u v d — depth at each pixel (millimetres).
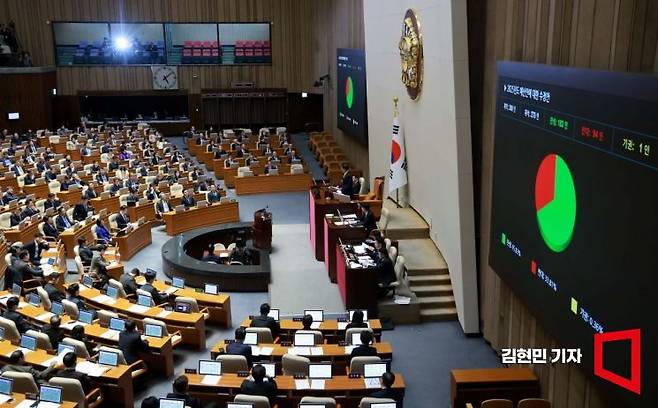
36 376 10312
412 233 17672
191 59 40719
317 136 36531
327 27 36500
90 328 12461
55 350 11375
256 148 33562
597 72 7824
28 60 38094
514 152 10867
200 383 10250
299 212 24766
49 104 38938
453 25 13609
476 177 14141
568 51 9172
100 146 33594
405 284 15383
